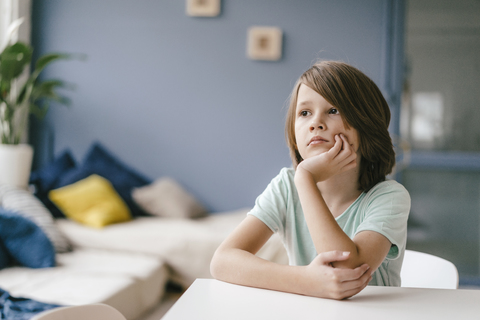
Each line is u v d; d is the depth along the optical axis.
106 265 2.01
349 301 0.64
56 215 2.64
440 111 3.16
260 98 3.22
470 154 3.12
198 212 3.03
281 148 3.20
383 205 0.86
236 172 3.25
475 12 3.11
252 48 3.19
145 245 2.34
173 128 3.29
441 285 0.97
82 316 0.65
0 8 3.15
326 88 0.87
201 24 3.27
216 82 3.26
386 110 0.99
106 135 3.34
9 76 2.69
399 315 0.58
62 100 3.09
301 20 3.18
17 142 2.84
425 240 3.18
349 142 0.88
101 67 3.34
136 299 1.80
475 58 3.12
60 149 3.38
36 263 1.88
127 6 3.31
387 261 0.87
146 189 3.01
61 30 3.36
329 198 0.98
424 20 3.16
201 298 0.64
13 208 2.18
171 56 3.29
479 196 3.12
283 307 0.61
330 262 0.70
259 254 2.17
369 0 3.12
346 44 3.14
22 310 1.32
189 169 3.29
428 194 3.18
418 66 3.17
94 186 2.76
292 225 1.00
